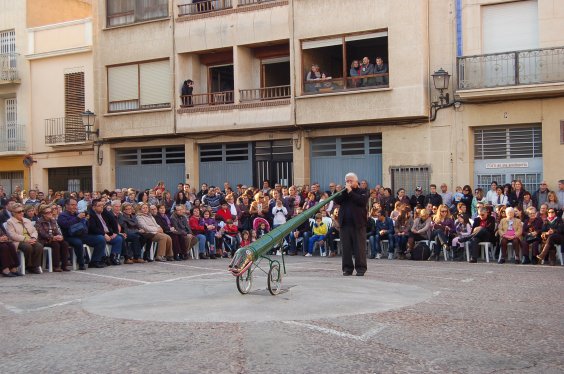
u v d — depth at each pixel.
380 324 9.31
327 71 25.47
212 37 27.16
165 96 28.28
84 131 30.30
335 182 25.45
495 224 19.02
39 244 16.41
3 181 33.94
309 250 21.25
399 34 23.33
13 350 8.42
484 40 22.58
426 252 19.56
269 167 26.89
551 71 21.41
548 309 10.44
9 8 33.19
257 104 26.08
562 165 21.48
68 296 12.57
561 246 17.75
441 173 23.12
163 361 7.62
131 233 19.06
